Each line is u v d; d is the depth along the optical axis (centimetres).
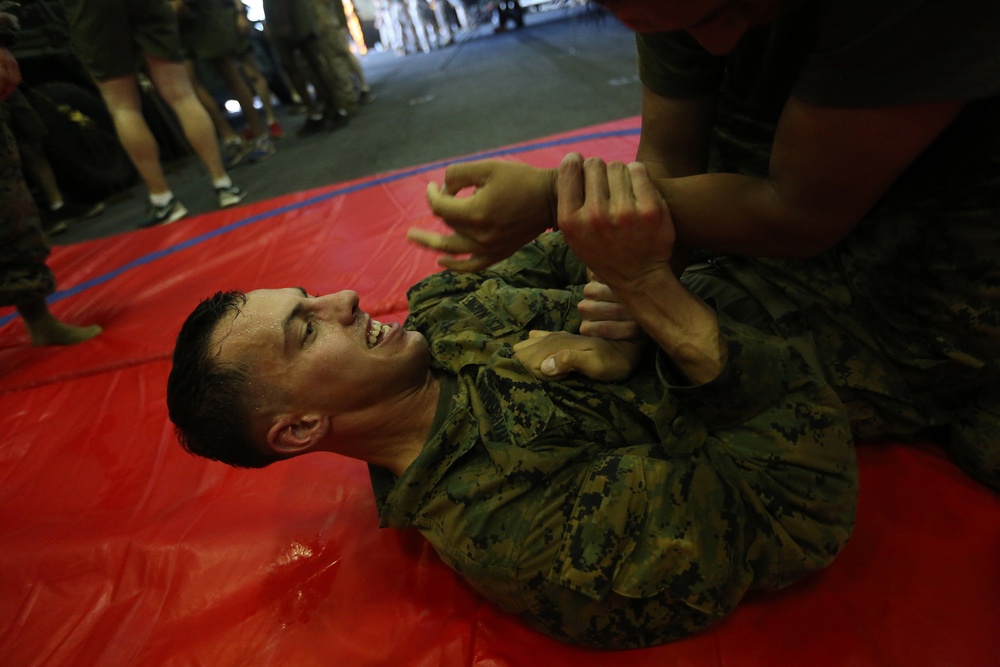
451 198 85
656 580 90
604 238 82
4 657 119
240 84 473
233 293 111
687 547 90
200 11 436
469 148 401
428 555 124
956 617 97
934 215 98
